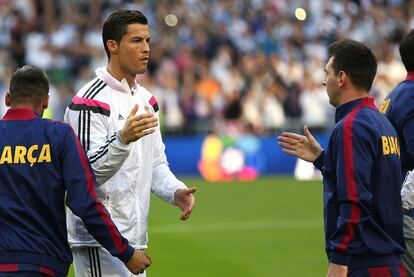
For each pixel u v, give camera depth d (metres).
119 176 17.42
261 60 63.47
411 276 18.39
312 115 61.22
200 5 69.50
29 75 15.81
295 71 63.53
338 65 16.09
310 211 42.16
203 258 31.42
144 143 17.80
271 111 60.38
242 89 61.78
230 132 59.69
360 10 74.81
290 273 29.09
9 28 62.03
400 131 17.86
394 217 16.00
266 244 33.97
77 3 66.75
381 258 15.68
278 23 70.75
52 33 62.25
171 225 37.97
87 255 17.58
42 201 15.30
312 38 69.94
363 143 15.31
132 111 15.93
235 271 29.39
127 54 17.38
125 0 67.25
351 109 15.97
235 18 69.38
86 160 15.52
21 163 15.31
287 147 17.52
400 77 66.81
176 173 56.84
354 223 15.07
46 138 15.45
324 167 16.06
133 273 16.02
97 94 17.41
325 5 73.38
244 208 43.03
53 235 15.41
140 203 17.88
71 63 60.91
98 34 63.38
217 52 65.44
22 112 15.70
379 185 15.71
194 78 61.22
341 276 15.14
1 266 15.02
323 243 34.25
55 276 15.36
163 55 63.38
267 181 54.53
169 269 29.59
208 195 47.75
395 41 73.31
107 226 15.38
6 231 15.17
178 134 58.84
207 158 56.97
